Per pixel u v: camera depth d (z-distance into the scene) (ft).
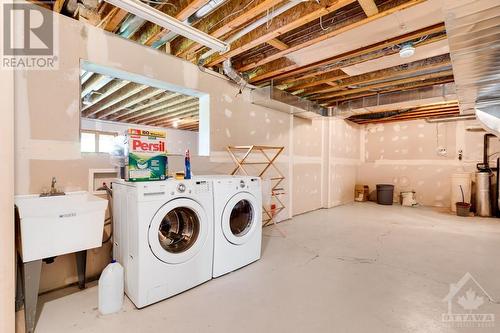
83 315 5.69
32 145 6.33
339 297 6.48
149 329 5.21
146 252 5.94
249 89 12.49
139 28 8.60
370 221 14.85
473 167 19.13
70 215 5.32
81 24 7.09
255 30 8.16
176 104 16.22
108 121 21.49
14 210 4.94
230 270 7.86
